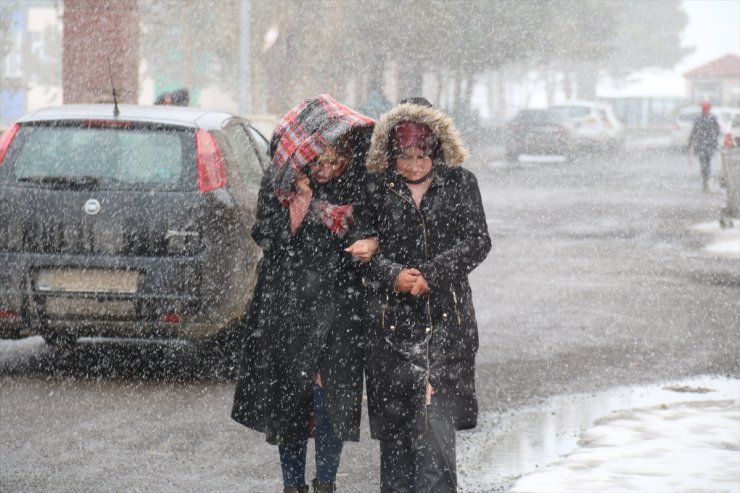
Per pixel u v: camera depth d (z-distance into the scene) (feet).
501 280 74.84
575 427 38.86
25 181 44.62
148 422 39.47
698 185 170.40
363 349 28.25
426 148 27.43
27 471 33.37
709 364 49.26
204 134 45.65
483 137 283.38
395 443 27.89
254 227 29.01
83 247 43.96
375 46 243.60
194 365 48.52
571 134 227.20
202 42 245.65
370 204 28.02
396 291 27.30
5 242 44.27
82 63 116.78
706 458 34.42
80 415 40.22
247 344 29.07
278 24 214.90
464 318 27.71
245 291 45.83
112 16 116.78
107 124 45.34
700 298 67.31
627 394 43.88
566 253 90.22
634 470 33.22
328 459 28.71
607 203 139.95
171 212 43.96
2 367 47.60
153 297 43.68
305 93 220.64
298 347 28.30
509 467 34.06
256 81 214.28
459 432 38.32
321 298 28.35
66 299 43.88
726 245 95.50
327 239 28.50
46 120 45.47
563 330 57.31
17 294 43.96
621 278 75.97
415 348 27.40
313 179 28.66
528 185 171.63
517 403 42.50
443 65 271.08
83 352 50.55
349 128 27.78
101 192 44.14
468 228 27.71
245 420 29.01
